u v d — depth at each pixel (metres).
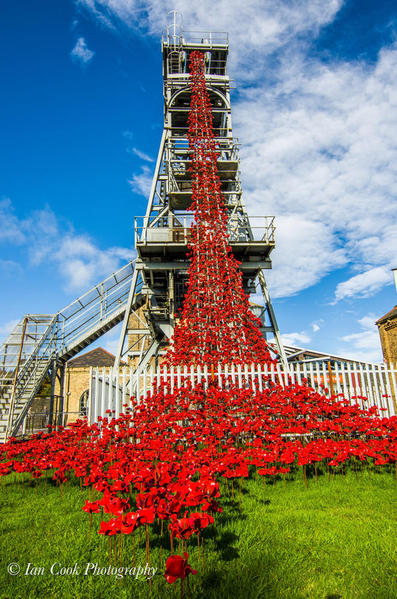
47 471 6.71
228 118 18.61
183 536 2.53
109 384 9.97
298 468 6.12
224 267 13.41
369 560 3.03
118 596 2.60
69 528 3.88
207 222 14.39
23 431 14.84
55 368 17.52
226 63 19.95
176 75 19.00
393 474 5.83
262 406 8.31
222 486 5.26
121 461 4.71
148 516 2.64
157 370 9.88
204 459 4.57
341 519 3.96
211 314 12.18
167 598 2.50
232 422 7.57
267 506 4.43
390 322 22.55
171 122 18.48
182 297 17.53
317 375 10.25
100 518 4.16
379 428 7.25
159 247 14.72
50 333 16.64
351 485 5.32
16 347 15.34
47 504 4.77
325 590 2.64
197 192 15.38
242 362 10.98
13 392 13.15
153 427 6.86
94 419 9.37
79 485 5.65
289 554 3.14
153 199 17.45
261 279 16.19
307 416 8.07
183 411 8.24
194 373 9.91
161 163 18.27
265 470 5.01
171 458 4.87
